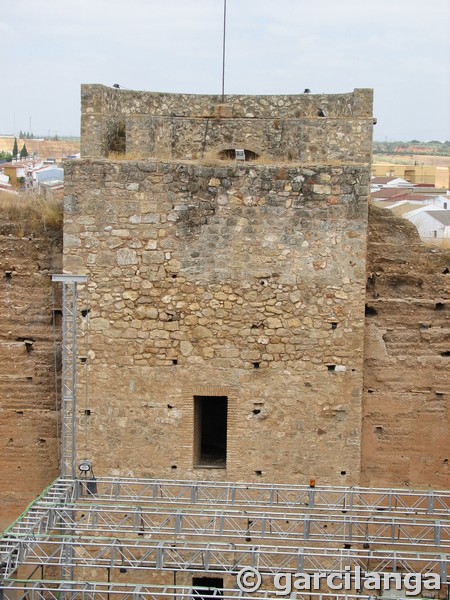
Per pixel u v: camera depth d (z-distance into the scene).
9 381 23.17
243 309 21.44
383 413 23.03
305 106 27.23
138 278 21.47
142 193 21.33
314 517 20.73
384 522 20.19
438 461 23.08
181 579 21.22
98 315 21.58
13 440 23.27
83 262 21.52
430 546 20.11
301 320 21.41
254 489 21.17
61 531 20.81
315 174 21.14
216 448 23.64
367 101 26.52
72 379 21.17
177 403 21.62
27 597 20.22
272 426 21.56
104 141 25.47
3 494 23.34
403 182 88.19
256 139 26.95
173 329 21.50
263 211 21.25
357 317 21.38
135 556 21.25
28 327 23.12
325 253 21.30
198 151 27.12
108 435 21.75
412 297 23.12
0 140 165.38
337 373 21.45
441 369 22.98
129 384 21.64
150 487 21.61
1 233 23.08
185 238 21.38
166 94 27.41
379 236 23.12
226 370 21.52
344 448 21.55
